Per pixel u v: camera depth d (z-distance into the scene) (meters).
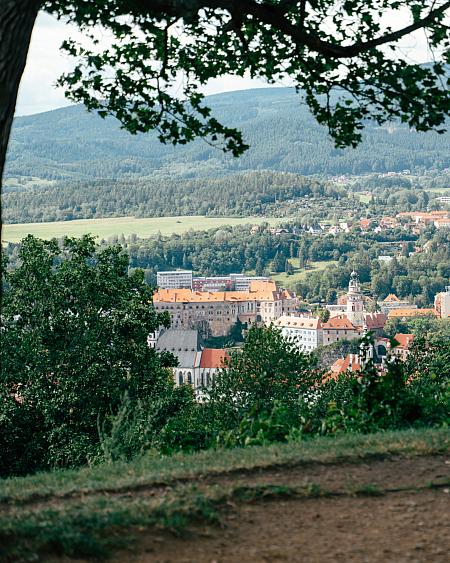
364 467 11.14
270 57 18.17
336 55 14.80
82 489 10.48
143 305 41.75
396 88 17.42
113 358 39.47
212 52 18.41
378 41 15.05
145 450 15.61
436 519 9.05
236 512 9.23
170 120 18.75
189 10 12.37
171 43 18.50
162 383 40.22
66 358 38.47
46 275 40.81
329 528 8.77
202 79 18.77
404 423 15.16
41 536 7.98
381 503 9.62
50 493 10.45
